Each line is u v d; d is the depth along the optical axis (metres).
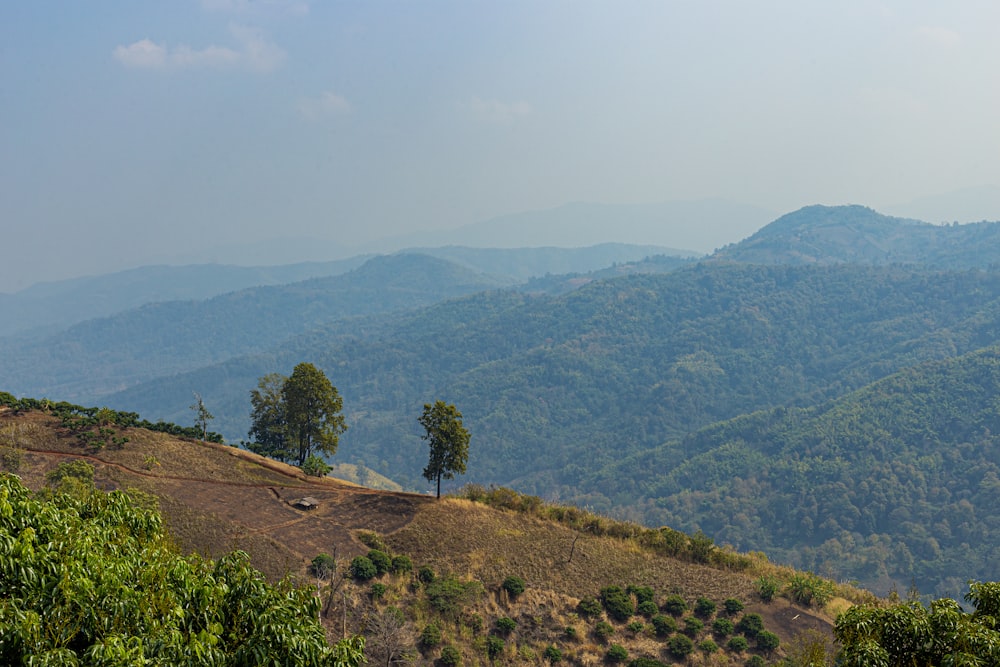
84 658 11.22
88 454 47.72
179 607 12.88
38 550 12.39
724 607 42.47
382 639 35.22
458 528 47.53
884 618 15.23
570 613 40.47
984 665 13.03
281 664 13.05
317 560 40.25
